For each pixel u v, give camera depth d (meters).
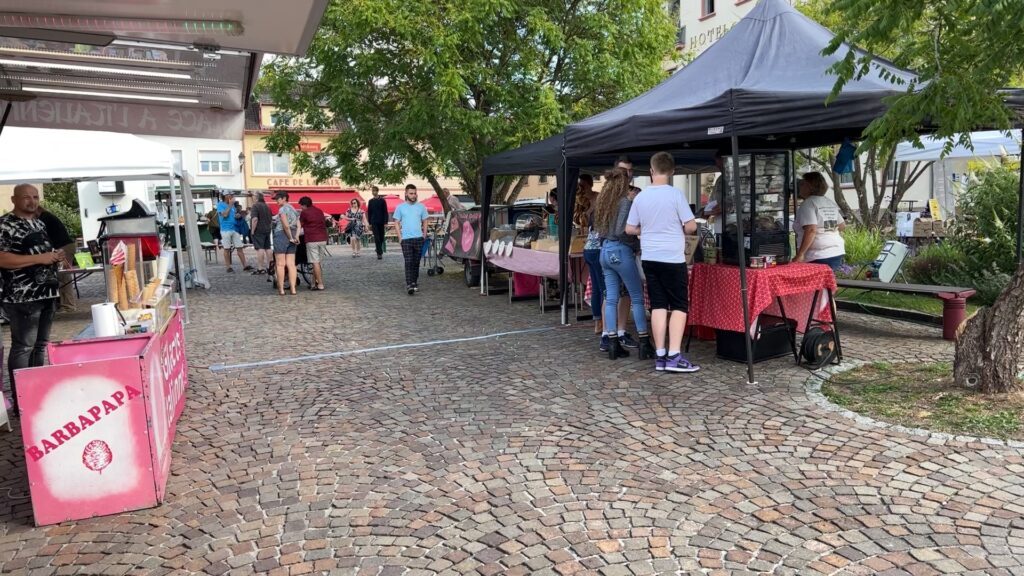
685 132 5.86
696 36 24.00
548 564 3.08
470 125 12.06
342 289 12.88
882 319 8.22
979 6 3.86
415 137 12.83
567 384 5.84
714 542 3.21
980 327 5.01
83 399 3.60
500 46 12.71
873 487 3.70
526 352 7.08
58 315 10.82
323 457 4.42
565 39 12.94
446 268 16.41
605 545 3.22
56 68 4.43
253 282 14.61
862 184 13.70
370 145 13.64
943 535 3.19
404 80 12.88
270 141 14.54
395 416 5.17
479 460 4.28
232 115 5.71
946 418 4.58
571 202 8.54
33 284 5.47
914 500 3.54
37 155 8.64
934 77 4.58
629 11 13.12
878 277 9.94
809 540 3.20
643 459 4.21
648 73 13.97
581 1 13.00
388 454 4.43
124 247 4.83
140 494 3.75
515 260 10.10
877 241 11.48
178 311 5.61
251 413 5.36
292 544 3.33
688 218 5.90
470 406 5.35
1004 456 3.99
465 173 14.80
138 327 4.27
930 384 5.29
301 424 5.07
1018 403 4.71
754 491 3.72
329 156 15.98
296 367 6.78
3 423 4.98
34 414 3.55
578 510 3.58
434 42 11.45
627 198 6.42
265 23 3.48
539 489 3.84
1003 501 3.48
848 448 4.22
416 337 8.08
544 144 9.00
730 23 22.11
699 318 6.48
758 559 3.06
